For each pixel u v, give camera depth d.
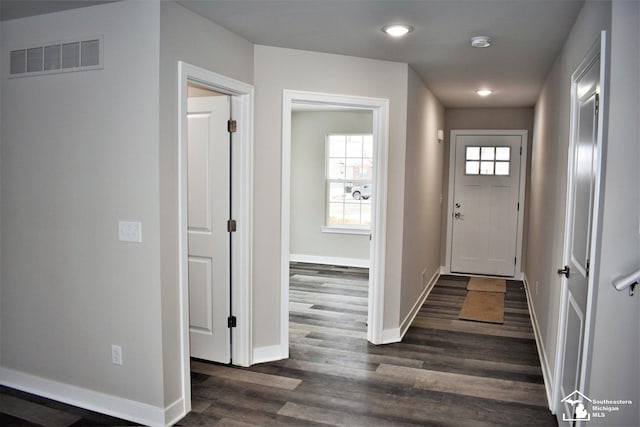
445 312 5.14
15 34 2.98
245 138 3.42
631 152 1.92
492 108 6.69
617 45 1.91
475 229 6.94
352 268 7.54
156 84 2.59
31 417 2.85
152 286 2.71
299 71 3.63
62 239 2.95
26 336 3.14
